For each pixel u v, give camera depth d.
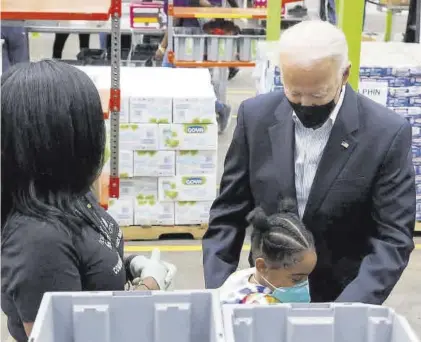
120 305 1.75
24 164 1.90
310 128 2.63
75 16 3.37
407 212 2.59
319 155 2.66
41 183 1.95
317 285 2.80
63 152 1.92
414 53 5.91
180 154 5.99
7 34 7.32
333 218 2.66
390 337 1.75
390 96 5.60
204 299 1.76
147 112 5.81
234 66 8.34
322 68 2.39
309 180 2.69
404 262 2.57
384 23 13.45
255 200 2.83
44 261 1.87
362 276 2.54
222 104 8.70
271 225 2.50
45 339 1.65
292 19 9.00
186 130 5.91
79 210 2.01
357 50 3.99
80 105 1.93
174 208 6.16
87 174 2.01
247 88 11.02
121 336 1.76
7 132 1.89
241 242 2.93
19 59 7.55
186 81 6.24
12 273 1.88
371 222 2.70
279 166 2.71
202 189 6.12
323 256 2.74
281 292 2.50
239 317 1.71
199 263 5.91
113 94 4.29
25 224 1.89
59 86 1.91
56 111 1.89
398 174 2.59
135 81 6.14
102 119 2.01
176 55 8.25
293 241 2.46
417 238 6.32
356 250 2.77
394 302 5.32
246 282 2.56
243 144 2.81
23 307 1.89
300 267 2.47
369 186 2.62
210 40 8.25
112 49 4.23
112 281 2.04
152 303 1.75
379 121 2.61
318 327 1.72
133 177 6.02
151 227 6.20
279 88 5.14
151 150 5.93
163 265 2.47
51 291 1.88
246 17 8.38
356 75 4.04
